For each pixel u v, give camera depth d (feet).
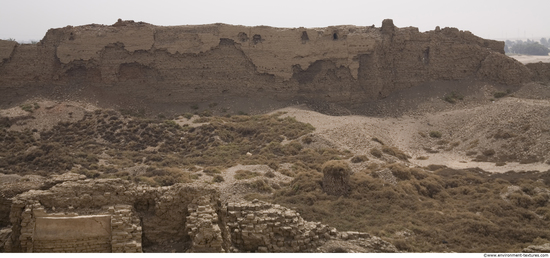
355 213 101.81
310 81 223.51
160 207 60.03
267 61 223.71
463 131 181.37
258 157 152.76
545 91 211.20
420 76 229.66
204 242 55.31
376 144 164.55
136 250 54.70
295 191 116.47
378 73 222.28
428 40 230.89
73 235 55.01
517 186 118.11
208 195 61.62
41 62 217.56
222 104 219.61
